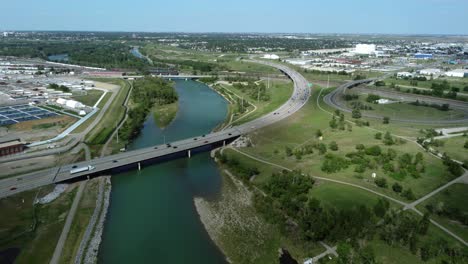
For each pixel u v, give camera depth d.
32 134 187.50
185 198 130.88
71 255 95.00
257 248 100.75
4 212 110.69
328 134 194.12
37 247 96.12
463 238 97.31
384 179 127.75
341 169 143.75
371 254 88.12
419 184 129.62
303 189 125.44
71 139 181.12
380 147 168.25
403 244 94.94
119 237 105.75
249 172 146.12
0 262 89.50
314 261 91.25
